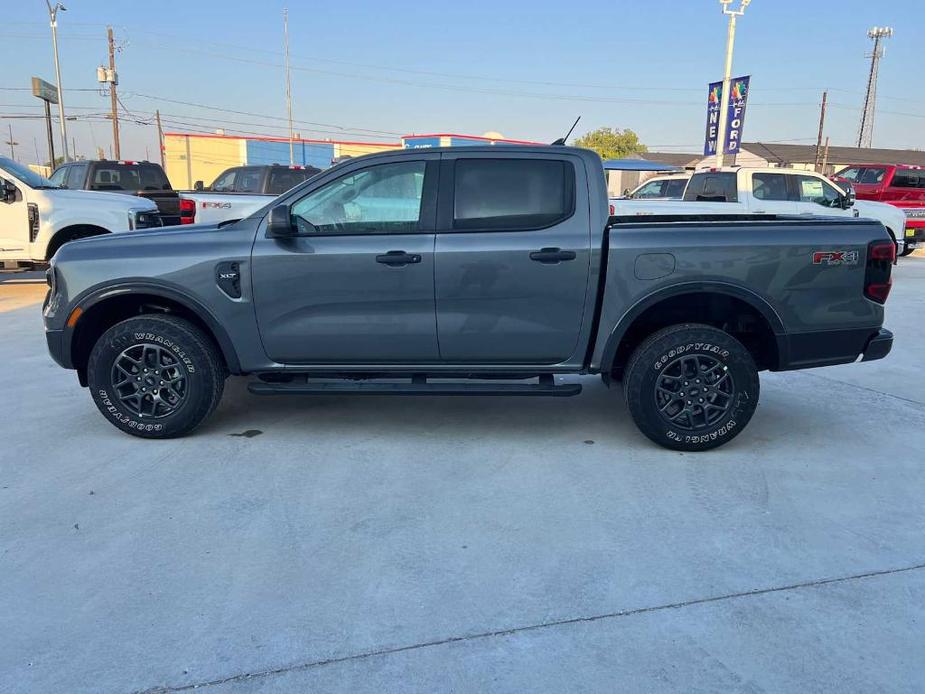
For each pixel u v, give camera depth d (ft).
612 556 10.25
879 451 14.42
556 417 16.62
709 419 14.12
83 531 10.93
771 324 13.94
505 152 13.97
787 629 8.59
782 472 13.32
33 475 13.05
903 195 51.47
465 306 13.96
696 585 9.52
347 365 14.58
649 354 13.85
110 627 8.60
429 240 13.82
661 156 182.29
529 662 8.01
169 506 11.81
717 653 8.16
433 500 12.07
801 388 19.19
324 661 8.02
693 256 13.60
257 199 36.94
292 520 11.33
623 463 13.76
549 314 13.97
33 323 28.09
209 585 9.50
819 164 163.02
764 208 39.37
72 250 14.56
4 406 17.22
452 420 16.39
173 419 14.66
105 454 14.12
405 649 8.23
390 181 14.01
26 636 8.43
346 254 13.85
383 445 14.73
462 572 9.82
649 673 7.83
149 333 14.29
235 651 8.18
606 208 13.92
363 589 9.41
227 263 14.05
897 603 9.14
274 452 14.29
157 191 47.47
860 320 14.14
